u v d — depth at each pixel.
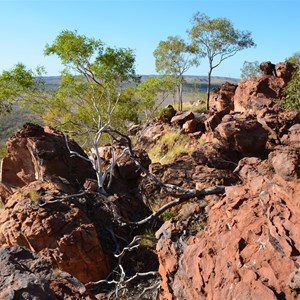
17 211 13.48
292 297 5.87
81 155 18.50
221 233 7.88
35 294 4.87
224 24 39.66
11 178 17.70
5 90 19.23
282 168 7.75
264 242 6.93
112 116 27.12
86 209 14.97
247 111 23.80
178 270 8.39
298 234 6.69
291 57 34.34
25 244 13.02
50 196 14.11
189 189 14.69
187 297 7.86
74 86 19.56
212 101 38.47
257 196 8.47
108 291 12.42
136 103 29.73
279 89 24.42
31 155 17.31
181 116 27.92
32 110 21.30
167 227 9.63
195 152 16.98
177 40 43.66
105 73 18.59
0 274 5.23
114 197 15.80
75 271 12.62
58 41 17.80
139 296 11.62
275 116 17.91
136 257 13.63
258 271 6.48
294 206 7.24
